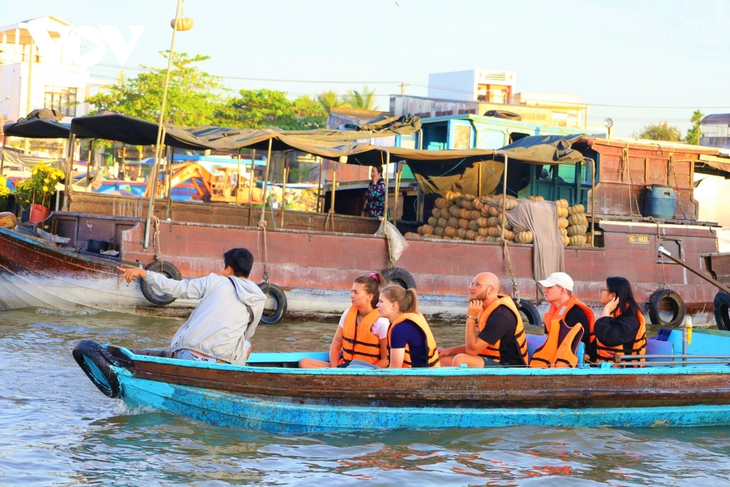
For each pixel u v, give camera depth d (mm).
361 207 26234
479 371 9180
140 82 54500
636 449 9086
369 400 9016
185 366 8844
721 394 10094
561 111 41906
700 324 21844
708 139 55062
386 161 18766
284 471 7887
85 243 18422
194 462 8023
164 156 26047
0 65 59094
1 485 7199
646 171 22406
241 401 8875
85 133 19609
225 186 38312
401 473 7930
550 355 9883
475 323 9867
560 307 10188
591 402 9625
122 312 16938
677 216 22672
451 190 22109
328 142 18766
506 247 19750
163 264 16766
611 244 20938
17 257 16281
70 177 19656
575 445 9062
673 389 9906
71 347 13359
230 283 9414
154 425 9055
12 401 9875
